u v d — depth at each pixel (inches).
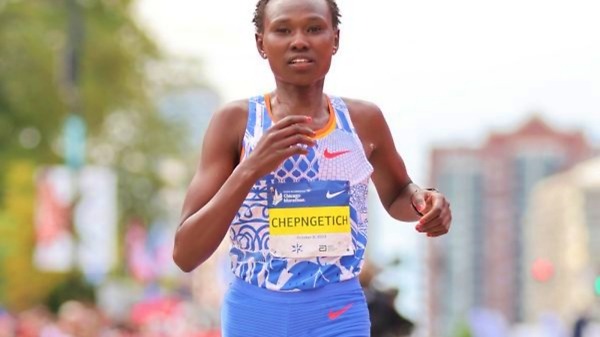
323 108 319.9
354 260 314.3
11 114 2719.0
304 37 309.3
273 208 311.0
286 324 310.0
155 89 3270.2
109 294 2714.1
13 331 1189.1
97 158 3171.8
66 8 2664.9
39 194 2209.6
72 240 2233.0
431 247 2556.6
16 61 2714.1
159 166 3309.5
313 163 312.0
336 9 317.1
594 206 6358.3
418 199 326.6
